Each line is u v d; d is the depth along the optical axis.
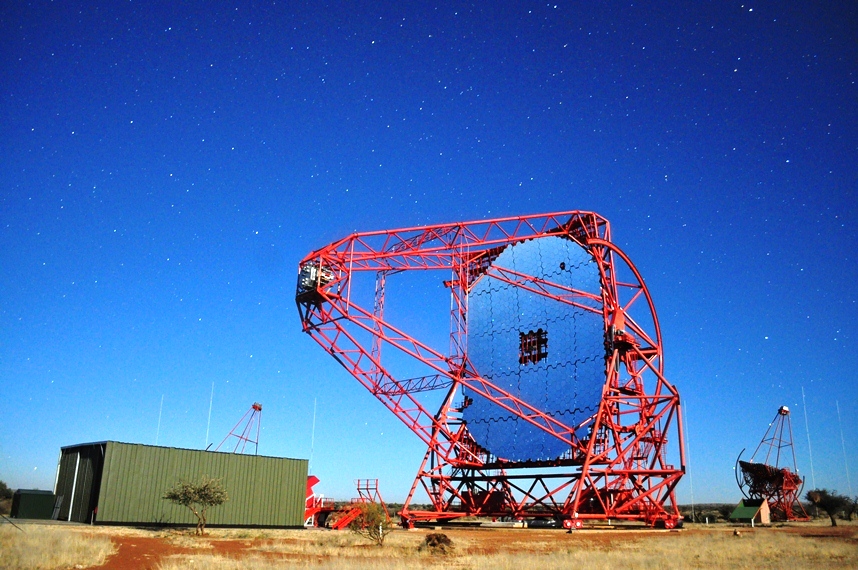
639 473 59.84
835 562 32.41
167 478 55.28
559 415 59.16
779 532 59.62
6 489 92.31
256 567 27.17
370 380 60.19
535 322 63.19
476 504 63.94
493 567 28.95
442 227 57.75
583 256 61.09
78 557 29.45
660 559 32.31
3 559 27.09
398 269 58.34
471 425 64.94
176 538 42.41
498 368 64.12
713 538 48.66
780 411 98.94
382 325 58.62
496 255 67.81
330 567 27.48
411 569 27.86
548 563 30.08
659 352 62.84
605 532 55.28
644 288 62.59
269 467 60.91
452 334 67.25
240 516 58.16
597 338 59.06
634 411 60.12
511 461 61.00
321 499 68.25
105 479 52.34
